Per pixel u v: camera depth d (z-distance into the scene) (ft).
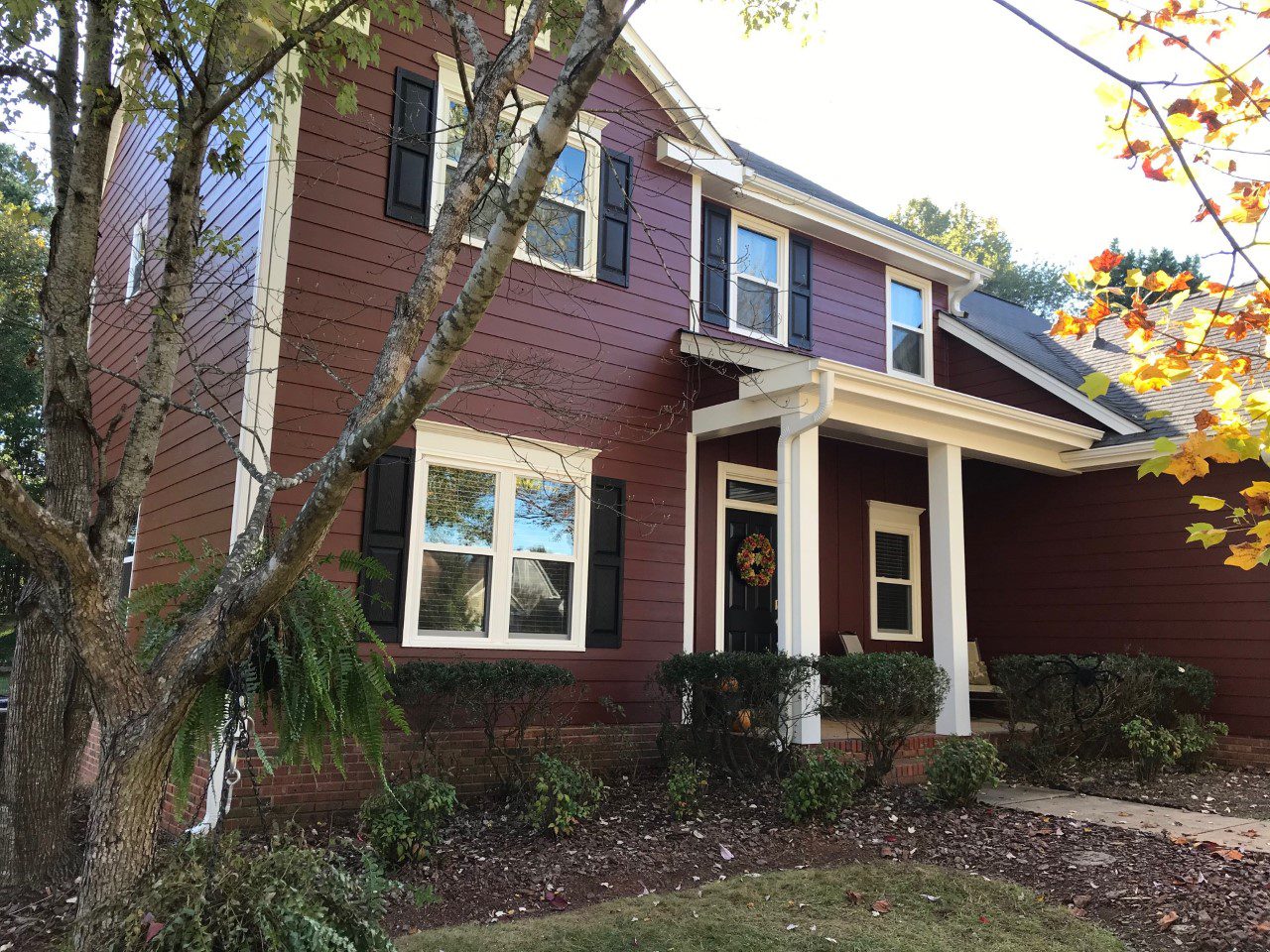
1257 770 32.89
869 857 20.98
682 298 33.53
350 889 11.48
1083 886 18.57
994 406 33.06
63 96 20.07
